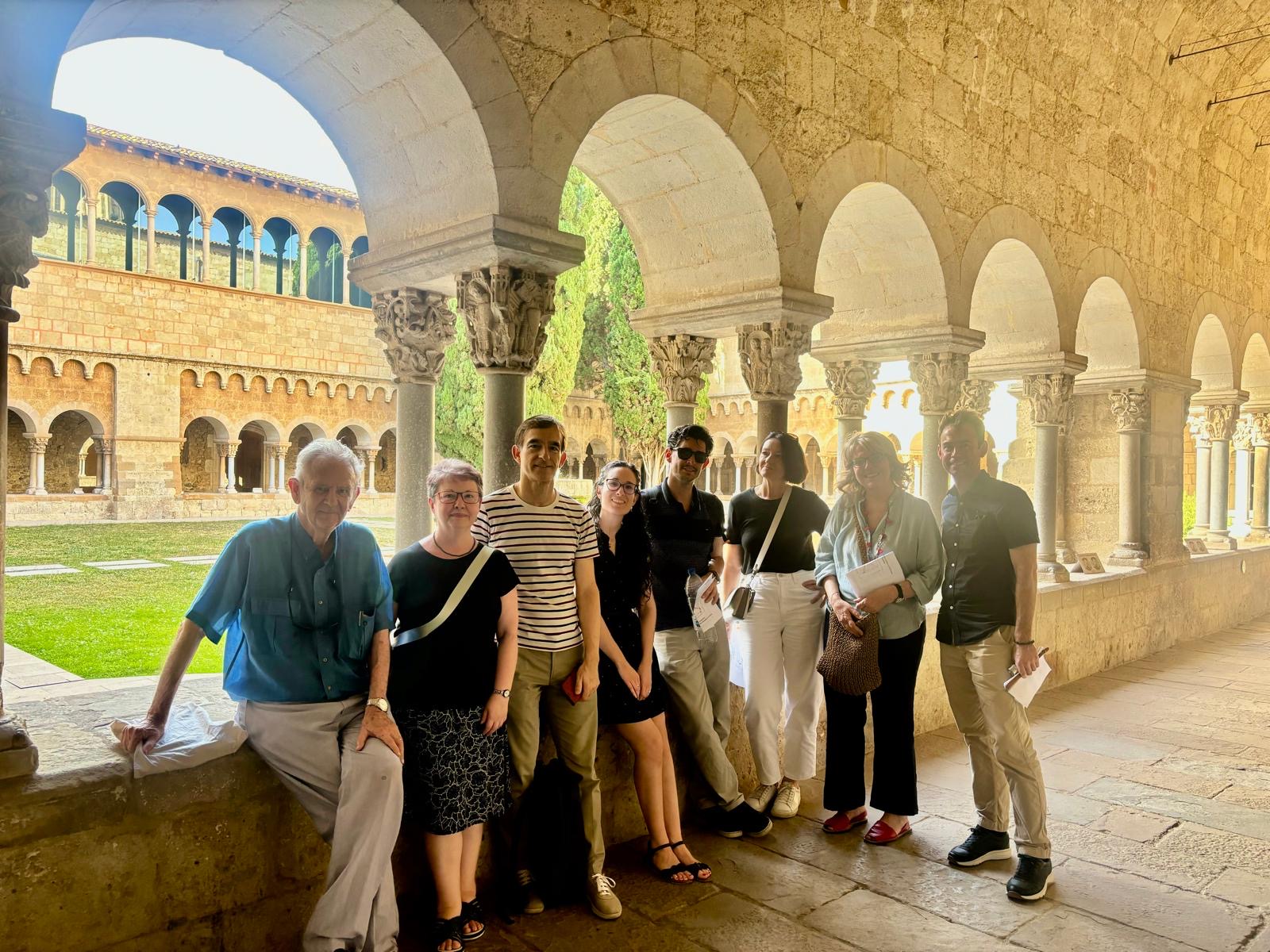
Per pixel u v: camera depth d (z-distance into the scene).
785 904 3.09
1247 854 3.64
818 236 4.80
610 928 2.89
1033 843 3.22
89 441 23.20
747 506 3.86
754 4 4.36
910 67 5.41
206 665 6.07
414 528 4.12
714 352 5.30
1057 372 7.04
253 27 3.24
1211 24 7.89
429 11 3.07
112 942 2.23
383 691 2.48
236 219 25.36
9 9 2.10
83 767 2.20
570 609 3.00
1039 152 6.67
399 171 3.74
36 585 9.79
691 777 3.82
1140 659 7.95
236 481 26.02
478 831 2.80
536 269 3.51
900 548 3.48
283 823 2.55
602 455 26.88
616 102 3.71
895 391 25.66
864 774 3.98
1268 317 11.05
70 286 19.98
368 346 25.16
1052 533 7.25
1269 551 11.03
